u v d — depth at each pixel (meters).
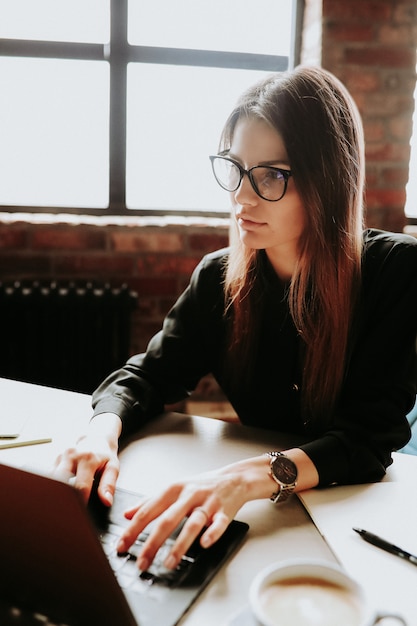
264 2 2.30
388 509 0.74
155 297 2.24
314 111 0.89
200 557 0.62
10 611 0.54
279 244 0.96
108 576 0.47
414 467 0.91
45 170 2.33
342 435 0.86
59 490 0.45
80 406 1.06
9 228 2.14
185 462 0.86
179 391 1.16
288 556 0.64
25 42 2.22
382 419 0.91
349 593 0.49
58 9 2.23
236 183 0.95
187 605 0.54
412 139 2.38
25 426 0.96
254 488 0.73
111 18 2.23
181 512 0.65
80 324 2.07
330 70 2.11
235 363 1.12
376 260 1.01
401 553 0.64
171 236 2.20
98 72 2.28
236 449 0.92
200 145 2.37
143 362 1.13
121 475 0.82
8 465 0.48
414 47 2.12
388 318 0.96
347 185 0.94
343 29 2.08
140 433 0.98
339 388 0.99
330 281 0.96
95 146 2.34
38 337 2.08
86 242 2.18
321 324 0.98
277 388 1.09
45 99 2.27
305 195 0.90
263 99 0.89
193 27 2.29
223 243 2.23
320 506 0.75
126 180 2.37
